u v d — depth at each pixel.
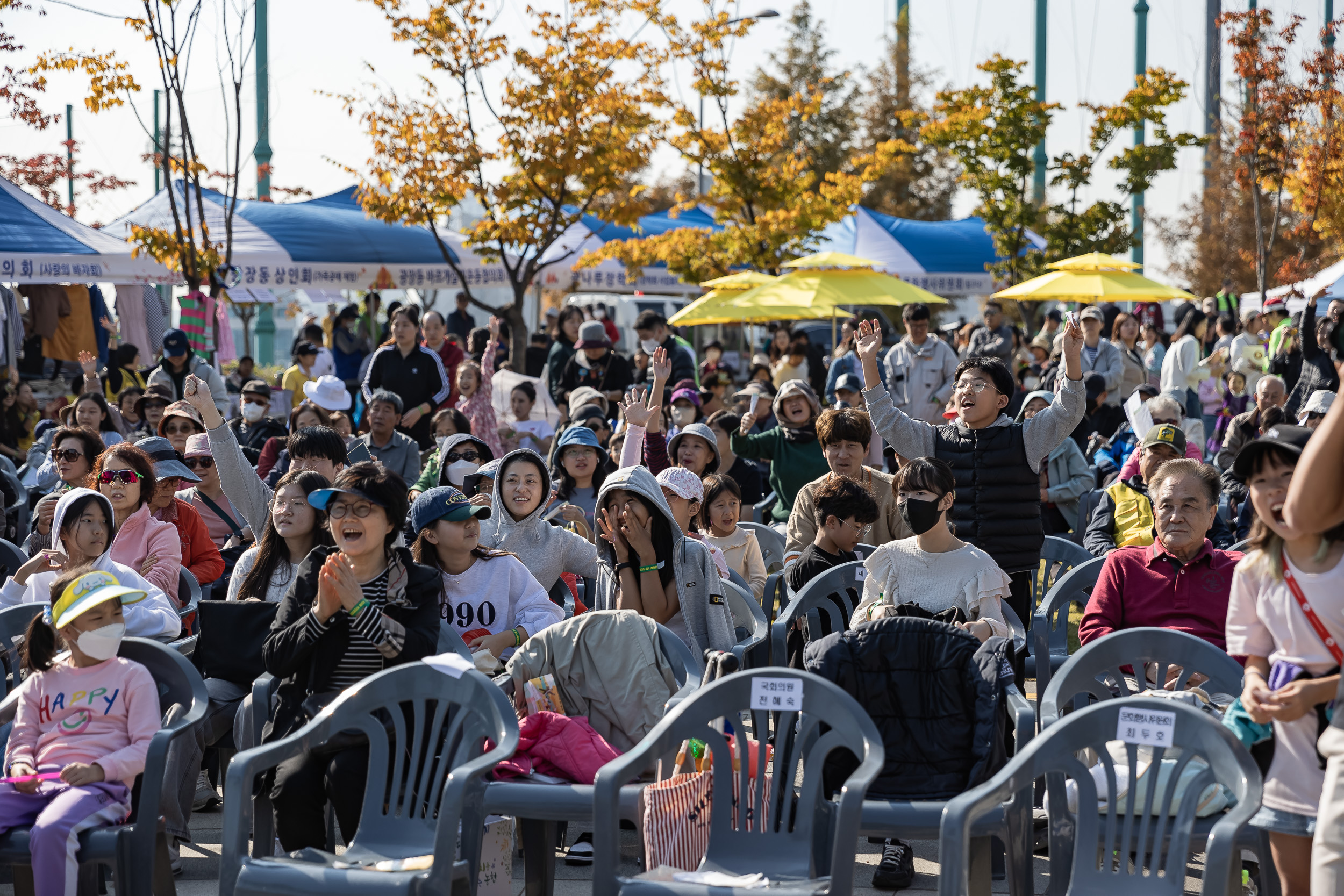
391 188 17.94
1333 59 21.17
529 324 30.22
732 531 7.09
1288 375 14.16
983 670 4.39
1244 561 3.62
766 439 9.02
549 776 4.48
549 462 9.30
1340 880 3.22
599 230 19.09
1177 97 24.03
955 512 6.31
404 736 4.18
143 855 4.18
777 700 3.89
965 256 25.41
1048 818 3.93
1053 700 4.23
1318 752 3.41
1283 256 33.59
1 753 4.85
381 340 22.03
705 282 20.66
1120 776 4.01
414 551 5.58
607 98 17.73
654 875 3.74
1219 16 22.00
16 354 15.49
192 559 6.84
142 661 4.77
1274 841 3.56
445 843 3.74
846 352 15.97
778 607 7.38
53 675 4.57
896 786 4.29
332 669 4.68
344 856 4.04
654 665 4.91
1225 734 3.46
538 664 4.92
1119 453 10.28
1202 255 36.09
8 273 14.51
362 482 4.70
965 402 6.29
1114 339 14.39
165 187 16.86
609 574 5.89
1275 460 3.44
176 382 12.39
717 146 20.48
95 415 10.38
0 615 5.34
